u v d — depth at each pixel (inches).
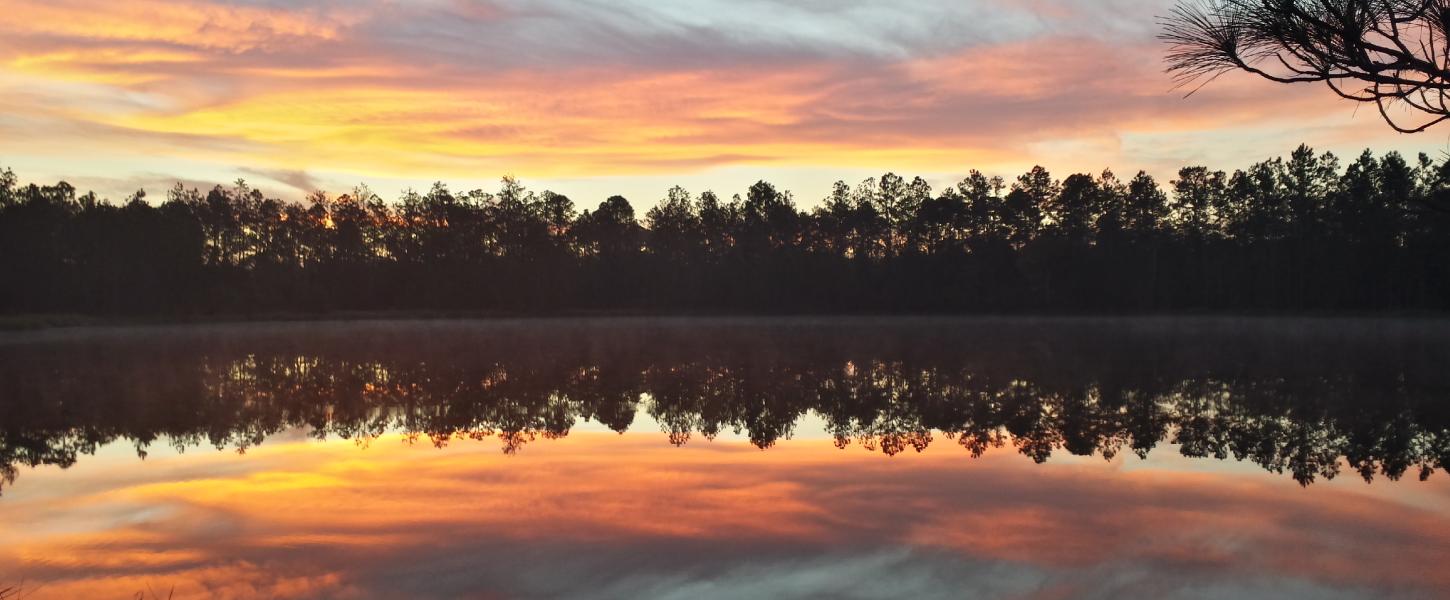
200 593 203.3
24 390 674.8
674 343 1296.8
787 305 2992.1
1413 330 1631.4
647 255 3179.1
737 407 528.7
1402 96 192.9
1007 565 216.1
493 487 306.8
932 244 3011.8
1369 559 218.2
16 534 253.1
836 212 3102.9
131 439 429.7
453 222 3043.8
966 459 353.7
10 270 2241.6
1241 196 2640.3
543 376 754.8
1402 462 343.6
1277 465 338.6
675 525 253.6
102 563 225.5
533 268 3053.6
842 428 441.4
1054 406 522.6
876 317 2733.8
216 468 350.0
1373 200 2320.4
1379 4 180.7
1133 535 240.5
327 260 2923.2
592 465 346.6
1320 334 1492.4
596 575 211.9
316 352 1131.9
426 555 227.8
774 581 206.8
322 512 272.7
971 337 1451.8
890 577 208.5
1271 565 213.9
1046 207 2893.7
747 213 3171.8
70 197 2464.3
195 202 2765.7
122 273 2426.2
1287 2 185.6
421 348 1209.4
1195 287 2706.7
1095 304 2746.1
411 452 383.9
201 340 1507.1
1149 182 2770.7
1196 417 472.7
